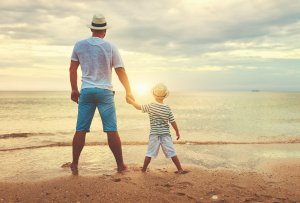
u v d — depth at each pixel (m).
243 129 15.41
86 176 4.91
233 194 4.27
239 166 6.22
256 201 4.03
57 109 40.69
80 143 5.09
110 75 5.21
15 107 45.38
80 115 5.08
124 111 38.12
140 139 10.88
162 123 5.37
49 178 4.88
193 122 20.22
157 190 4.30
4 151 7.88
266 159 6.99
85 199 3.93
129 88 5.40
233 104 66.06
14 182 4.61
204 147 8.64
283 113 32.16
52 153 7.63
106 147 8.48
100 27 5.17
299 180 5.12
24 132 14.47
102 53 5.05
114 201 3.88
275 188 4.62
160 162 6.45
